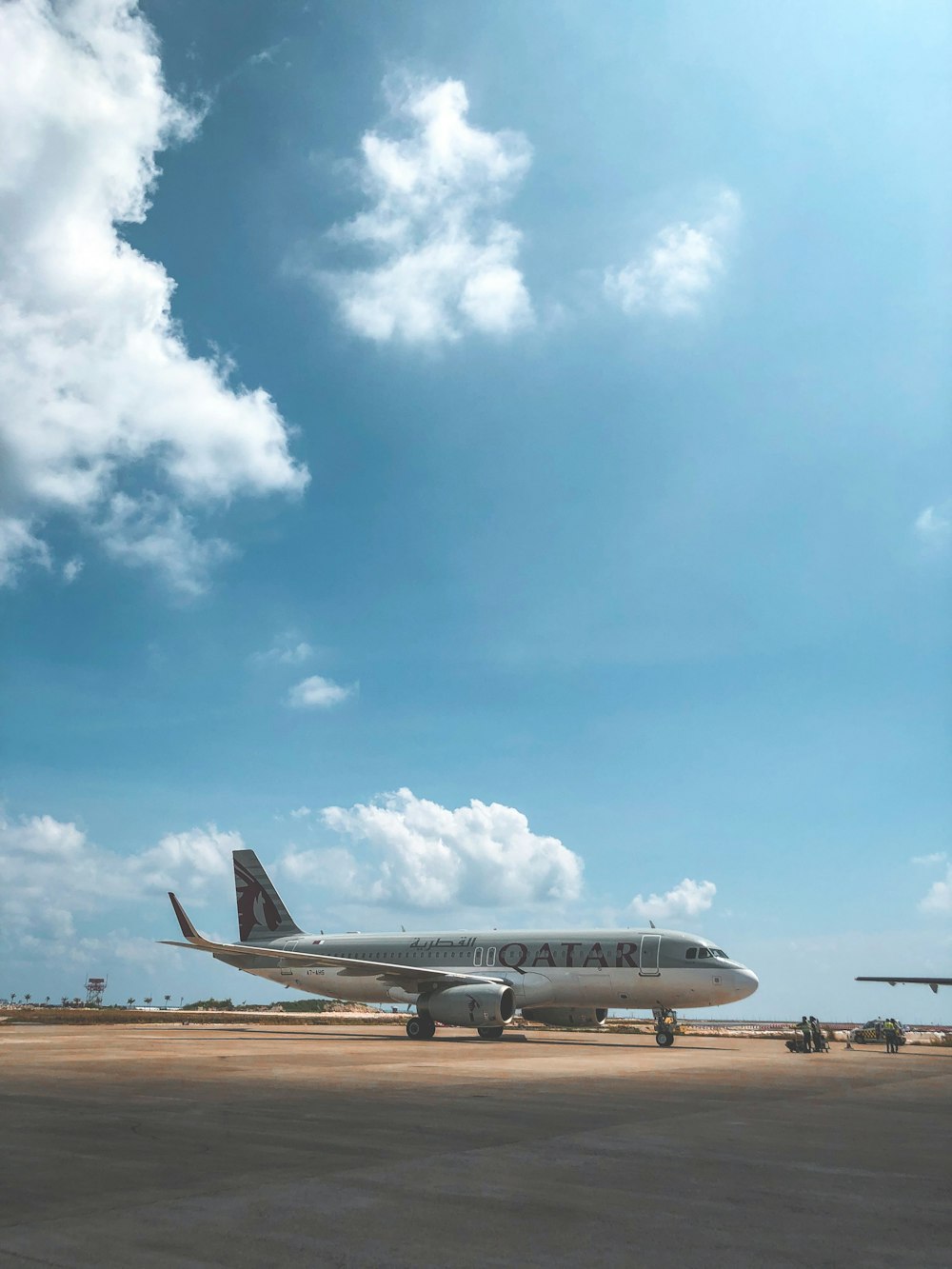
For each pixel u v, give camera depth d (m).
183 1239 8.42
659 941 45.09
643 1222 9.20
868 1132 15.36
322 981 53.47
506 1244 8.40
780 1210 9.78
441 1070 25.53
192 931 48.69
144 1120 15.39
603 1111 17.42
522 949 47.97
